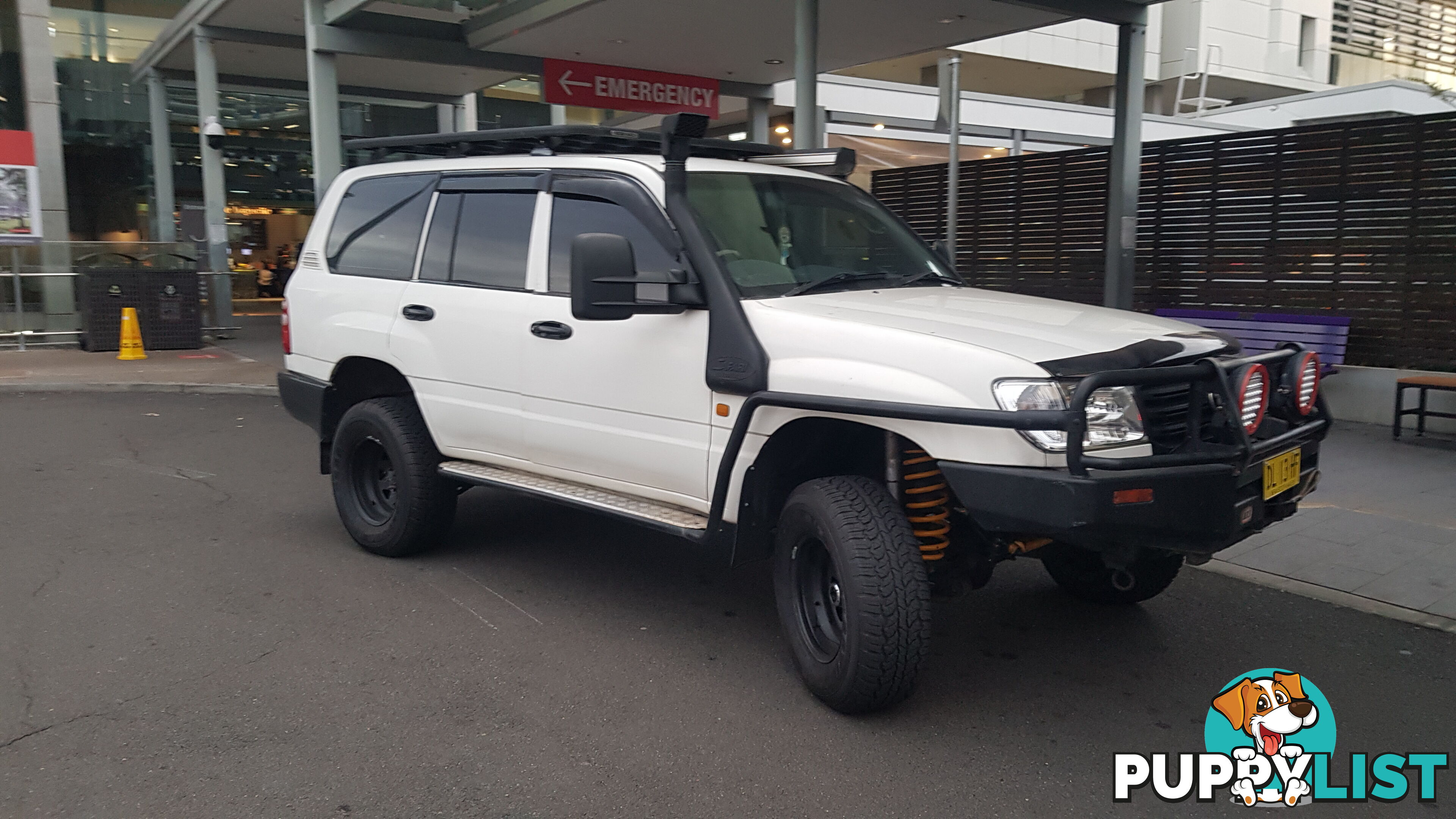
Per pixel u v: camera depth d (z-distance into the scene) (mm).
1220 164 9836
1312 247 9273
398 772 3475
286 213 25734
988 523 3480
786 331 3955
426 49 13578
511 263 5016
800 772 3504
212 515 6688
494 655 4457
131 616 4875
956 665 4414
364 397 6172
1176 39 33094
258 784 3385
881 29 12781
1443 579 5391
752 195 4652
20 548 5930
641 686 4168
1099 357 3539
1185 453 3535
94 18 21938
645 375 4395
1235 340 4203
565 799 3320
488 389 5066
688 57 14461
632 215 4512
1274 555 5805
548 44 13742
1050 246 11680
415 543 5625
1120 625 4879
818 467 4246
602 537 6223
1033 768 3547
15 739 3678
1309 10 34844
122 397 11648
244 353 15203
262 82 20516
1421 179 8531
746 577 5504
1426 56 35875
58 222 18328
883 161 20219
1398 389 8422
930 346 3602
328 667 4324
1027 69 30203
